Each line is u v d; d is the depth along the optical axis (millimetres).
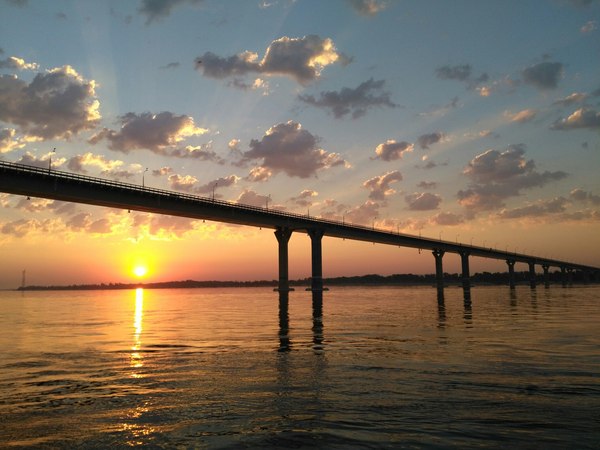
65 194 83500
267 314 58000
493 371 17938
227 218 118562
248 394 14820
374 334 32094
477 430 10930
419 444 10031
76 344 28891
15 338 32781
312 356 22328
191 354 23766
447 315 51438
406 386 15523
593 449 9672
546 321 41938
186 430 11320
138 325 43906
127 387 16203
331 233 152500
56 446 10438
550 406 12930
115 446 10352
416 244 195875
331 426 11359
